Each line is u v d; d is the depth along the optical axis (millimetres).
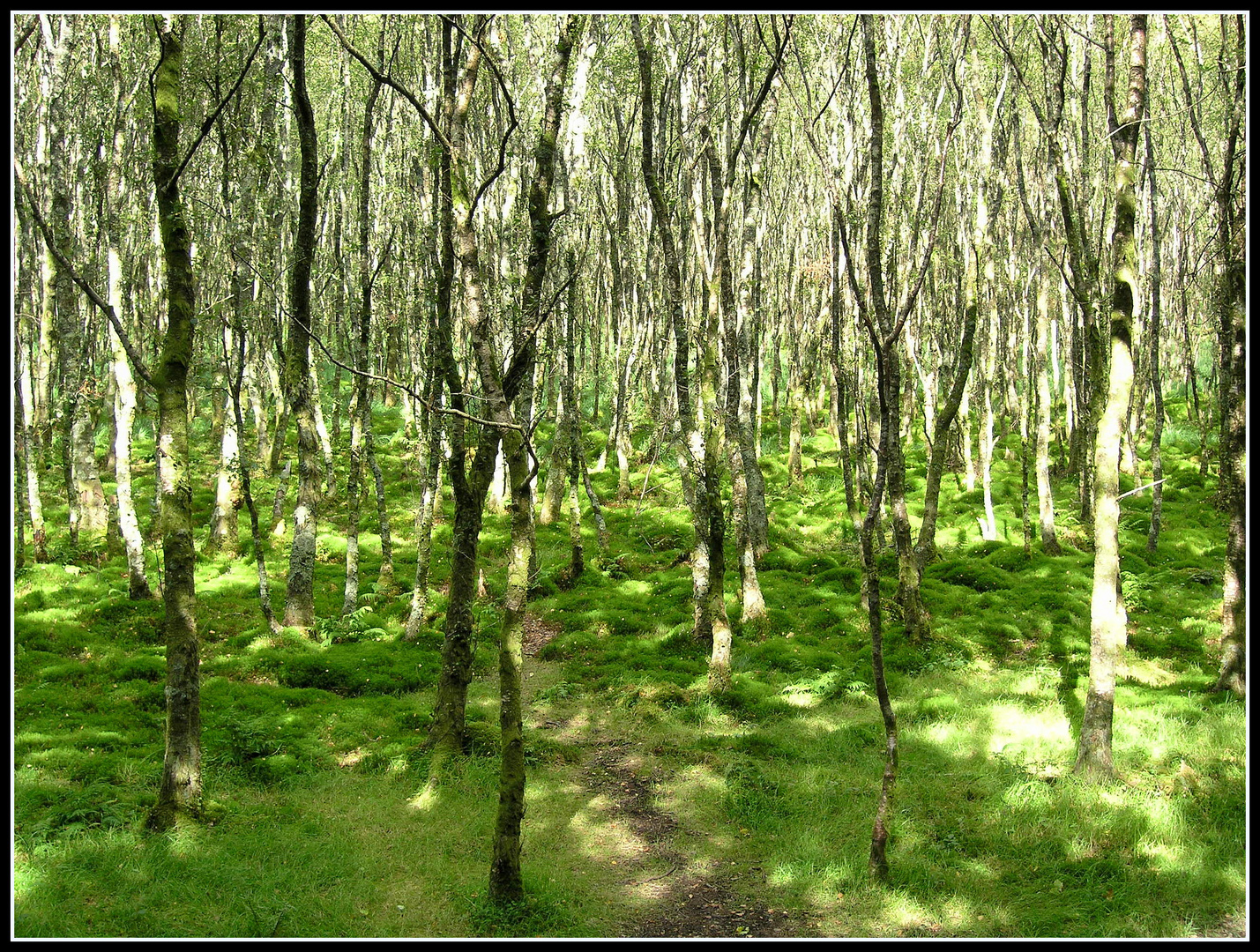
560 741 13695
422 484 19688
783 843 10500
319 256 27656
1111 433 11992
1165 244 38125
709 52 21359
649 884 9656
